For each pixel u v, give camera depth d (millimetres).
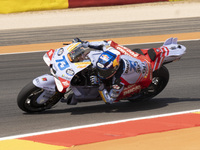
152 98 27656
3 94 29375
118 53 22219
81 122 21438
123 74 22938
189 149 14875
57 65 21922
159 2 99312
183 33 58531
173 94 28609
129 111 23984
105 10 89250
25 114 23719
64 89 20969
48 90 21984
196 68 36812
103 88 22812
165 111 23656
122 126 20000
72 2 91375
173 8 91438
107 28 65812
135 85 23969
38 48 49094
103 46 23609
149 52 25031
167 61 25297
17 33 63094
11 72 36906
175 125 19516
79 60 22094
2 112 24391
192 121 20578
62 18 79750
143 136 17422
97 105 25922
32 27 69875
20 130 20266
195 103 25672
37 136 18766
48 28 67938
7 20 78625
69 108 25125
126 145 15781
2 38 58375
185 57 41750
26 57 43656
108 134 18188
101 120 21766
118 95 23328
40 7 88625
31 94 22609
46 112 24125
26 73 36406
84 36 58219
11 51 47562
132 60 23719
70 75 21328
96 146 15906
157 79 25781
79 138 17625
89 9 90625
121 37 56344
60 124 21156
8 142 17969
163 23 70250
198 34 57000
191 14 82562
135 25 68625
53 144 16781
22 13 86438
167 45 25984
